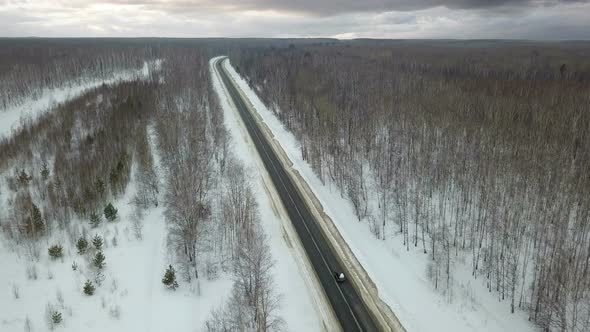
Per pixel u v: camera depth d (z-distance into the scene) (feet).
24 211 237.04
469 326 176.96
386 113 378.94
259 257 179.83
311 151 346.54
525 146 275.80
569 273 172.14
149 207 261.24
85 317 175.11
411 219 250.78
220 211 245.86
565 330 161.38
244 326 162.30
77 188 271.08
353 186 274.57
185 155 279.90
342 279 202.80
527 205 227.40
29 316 174.50
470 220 240.32
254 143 399.03
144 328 171.94
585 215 208.23
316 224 256.11
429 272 207.21
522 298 185.68
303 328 173.68
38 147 348.59
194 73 650.43
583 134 293.84
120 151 324.80
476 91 436.76
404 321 179.11
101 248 219.00
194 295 190.70
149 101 468.34
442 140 304.50
